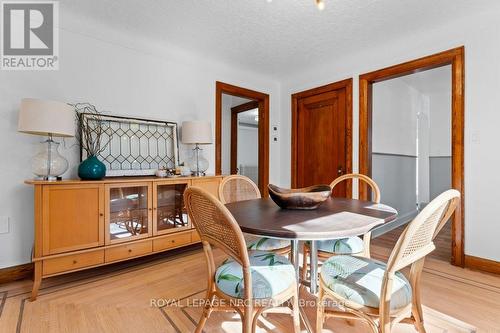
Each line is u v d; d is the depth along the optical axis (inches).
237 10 87.2
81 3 83.9
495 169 86.4
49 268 72.3
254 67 137.9
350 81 126.3
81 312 64.6
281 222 48.0
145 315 63.6
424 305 66.9
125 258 86.1
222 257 102.1
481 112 89.2
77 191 77.0
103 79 97.9
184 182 100.8
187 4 84.2
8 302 68.9
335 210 58.9
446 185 193.3
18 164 82.7
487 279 81.7
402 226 155.4
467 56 91.9
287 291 47.9
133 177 99.3
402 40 107.7
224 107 193.6
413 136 177.0
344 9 86.4
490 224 87.2
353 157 125.6
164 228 96.6
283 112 159.2
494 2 83.0
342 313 47.7
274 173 158.9
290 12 88.3
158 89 111.8
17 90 82.7
